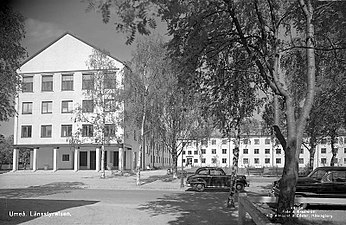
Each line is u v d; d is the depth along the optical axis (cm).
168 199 1967
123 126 3594
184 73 1139
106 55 3750
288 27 1212
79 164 5838
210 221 1225
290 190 840
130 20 866
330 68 1387
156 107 3206
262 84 1351
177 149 3791
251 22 1102
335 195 1602
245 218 1135
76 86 5538
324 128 2592
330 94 1764
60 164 5922
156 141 3694
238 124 1678
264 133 2691
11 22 1322
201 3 988
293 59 1376
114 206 1589
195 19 1005
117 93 3431
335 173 1639
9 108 1805
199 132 3328
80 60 5550
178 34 1041
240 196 1112
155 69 3111
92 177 4100
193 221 1220
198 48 1073
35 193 2339
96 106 3825
